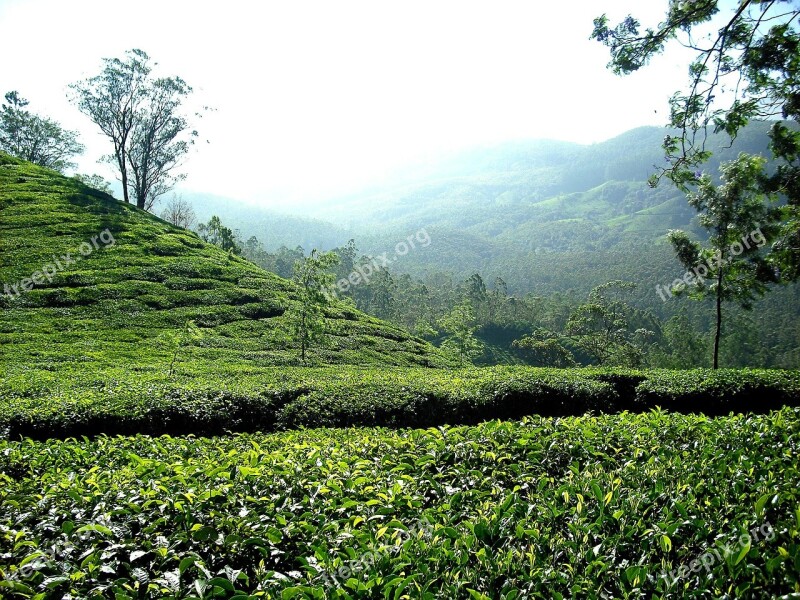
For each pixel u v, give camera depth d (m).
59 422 9.78
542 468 5.96
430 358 29.42
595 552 3.88
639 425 7.38
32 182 43.47
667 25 9.34
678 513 4.48
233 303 30.52
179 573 3.79
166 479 5.20
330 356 25.72
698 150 9.72
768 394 13.15
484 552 3.79
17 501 4.84
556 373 14.92
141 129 53.47
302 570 4.01
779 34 8.55
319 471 5.50
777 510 4.50
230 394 11.38
